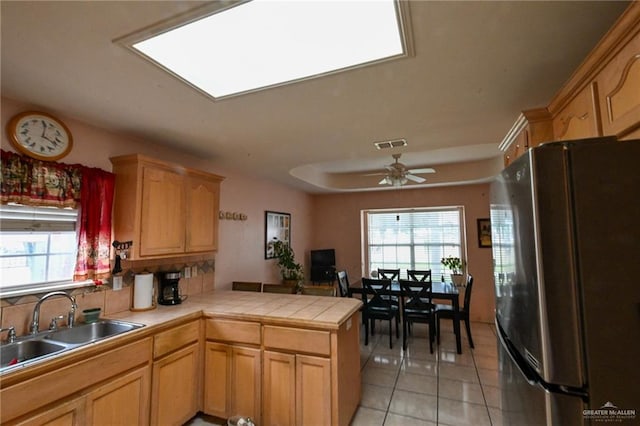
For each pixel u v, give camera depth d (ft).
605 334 3.12
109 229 7.66
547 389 3.28
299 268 16.31
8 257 6.22
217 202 10.44
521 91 6.14
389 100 6.52
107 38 4.39
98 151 7.79
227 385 7.90
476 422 7.96
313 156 10.95
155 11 3.88
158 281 9.15
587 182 3.25
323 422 6.97
